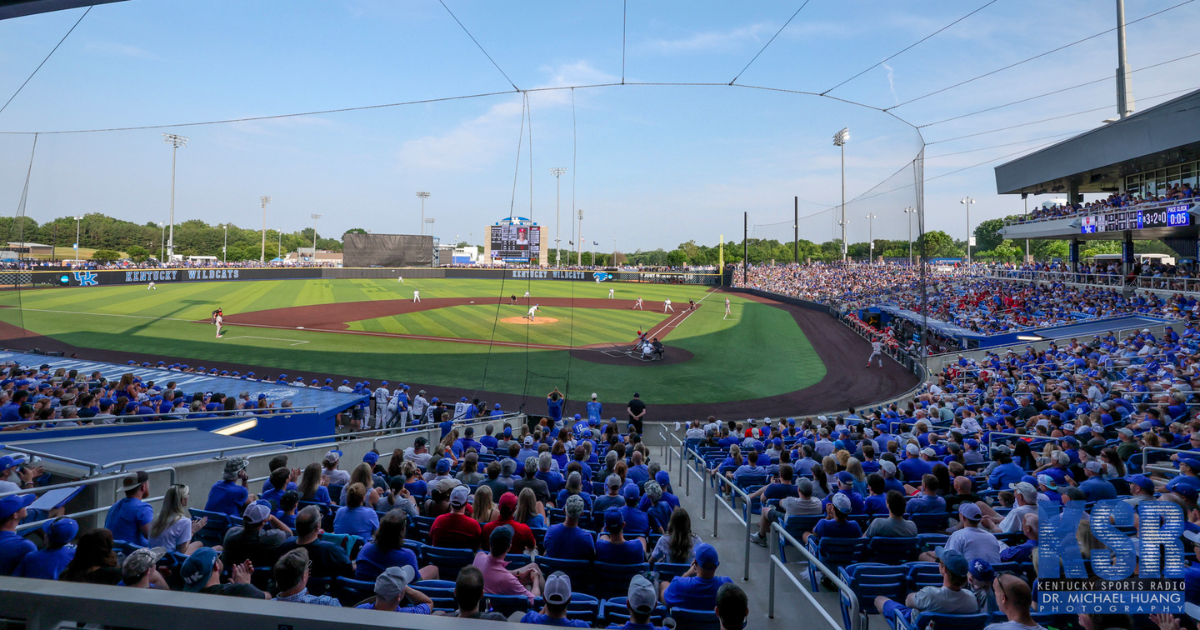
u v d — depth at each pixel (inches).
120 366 823.1
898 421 540.4
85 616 56.4
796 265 2374.5
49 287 1798.7
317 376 918.4
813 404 825.5
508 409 777.6
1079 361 742.5
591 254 3255.4
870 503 274.7
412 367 992.2
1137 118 1077.8
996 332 1112.2
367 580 180.4
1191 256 1250.0
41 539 221.6
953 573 167.0
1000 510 282.4
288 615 53.9
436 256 3476.9
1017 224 1583.4
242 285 2293.3
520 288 2463.1
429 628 53.5
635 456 332.5
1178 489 231.0
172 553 187.6
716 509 317.7
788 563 272.1
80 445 320.5
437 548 212.5
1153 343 793.6
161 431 397.7
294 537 194.7
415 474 313.6
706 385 925.8
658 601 198.1
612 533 210.4
